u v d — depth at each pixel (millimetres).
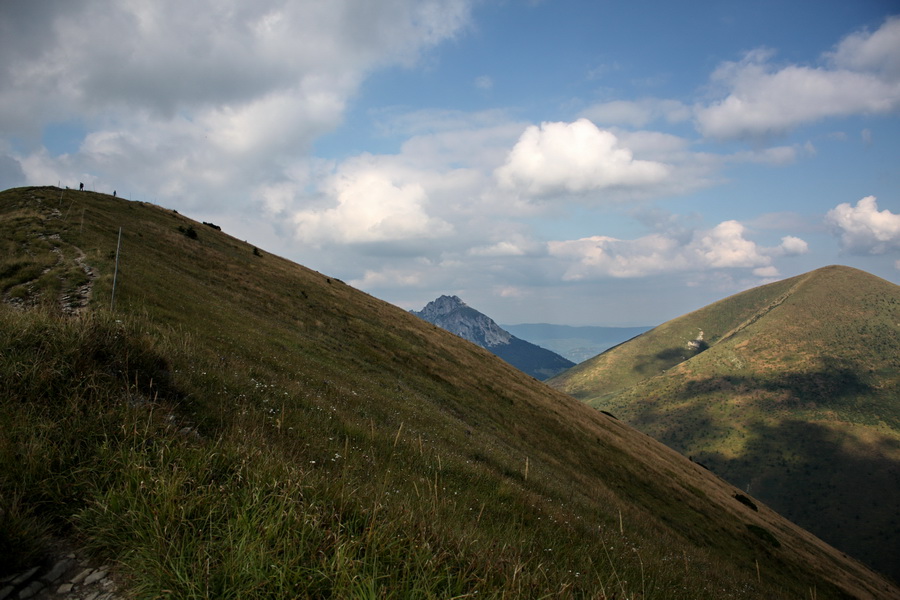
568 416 56125
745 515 55406
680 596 9047
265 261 63000
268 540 4020
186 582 3547
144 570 3770
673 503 44562
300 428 9523
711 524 43906
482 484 11906
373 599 3543
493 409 45156
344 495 5250
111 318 9000
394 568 4082
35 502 4387
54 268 22156
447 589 3959
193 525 4117
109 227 39219
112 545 4109
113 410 5738
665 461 62750
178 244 46844
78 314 7883
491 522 8727
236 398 9328
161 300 22266
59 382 5957
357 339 46406
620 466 47125
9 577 3670
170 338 11484
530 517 10492
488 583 4422
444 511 7453
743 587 20750
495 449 25328
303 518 4316
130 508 4246
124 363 7152
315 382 18906
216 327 22062
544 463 34781
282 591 3576
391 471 9438
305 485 5078
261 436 7156
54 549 4082
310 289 57375
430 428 21266
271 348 23172
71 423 5312
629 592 6516
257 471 5133
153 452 5223
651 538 22422
